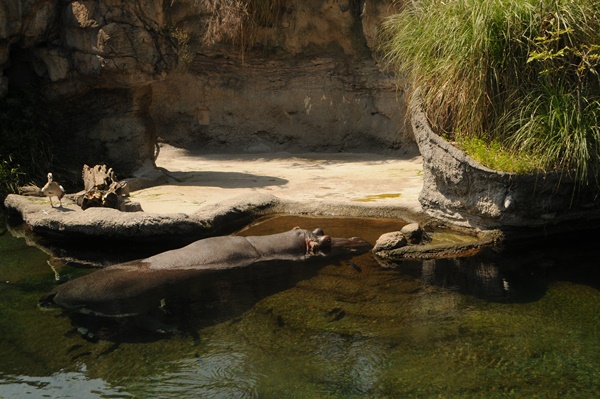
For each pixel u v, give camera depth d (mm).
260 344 4832
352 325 5137
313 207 8672
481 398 4016
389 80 13602
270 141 14773
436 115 8289
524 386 4148
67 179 10125
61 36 10125
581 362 4453
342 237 7555
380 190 9594
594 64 7293
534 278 6129
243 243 6930
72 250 7285
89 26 9766
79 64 10016
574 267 6438
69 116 10820
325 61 14406
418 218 8188
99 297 5738
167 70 10227
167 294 5812
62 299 5688
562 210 7355
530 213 7223
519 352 4617
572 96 7254
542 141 7254
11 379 4324
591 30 7547
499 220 7266
